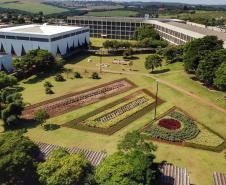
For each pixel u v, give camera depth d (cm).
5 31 15850
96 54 16750
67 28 17338
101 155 6531
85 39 18350
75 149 6794
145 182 4953
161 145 7356
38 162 6053
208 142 7481
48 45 14988
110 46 16712
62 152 5634
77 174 5053
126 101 9994
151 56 13050
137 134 6284
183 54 13575
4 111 8262
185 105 9569
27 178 5406
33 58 12900
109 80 12262
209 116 8775
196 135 7806
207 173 6325
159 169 5869
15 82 10962
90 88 11300
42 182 5238
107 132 7962
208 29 17138
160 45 17012
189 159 6800
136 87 11350
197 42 11881
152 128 8144
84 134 7862
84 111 9244
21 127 8269
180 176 5909
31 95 10575
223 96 9844
